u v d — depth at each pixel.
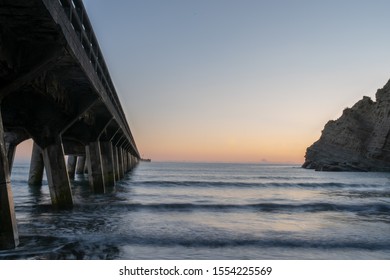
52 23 6.94
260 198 25.22
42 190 25.23
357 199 25.59
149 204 18.47
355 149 93.94
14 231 7.08
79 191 24.31
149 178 50.25
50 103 12.24
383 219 16.78
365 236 12.14
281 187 37.84
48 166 13.34
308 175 74.12
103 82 15.80
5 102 11.20
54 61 7.99
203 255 9.27
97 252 9.09
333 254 9.76
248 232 12.28
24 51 7.80
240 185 39.00
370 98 96.56
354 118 96.50
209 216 16.19
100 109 17.64
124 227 12.53
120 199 20.42
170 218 15.19
